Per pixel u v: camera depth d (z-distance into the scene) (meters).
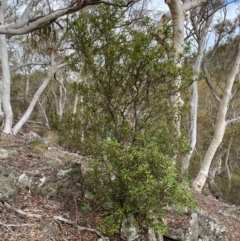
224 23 10.88
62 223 3.30
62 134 3.66
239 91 12.29
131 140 3.24
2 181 3.57
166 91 3.22
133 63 3.04
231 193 11.41
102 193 3.37
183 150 3.29
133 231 3.23
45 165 4.84
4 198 3.33
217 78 11.31
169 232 3.80
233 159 18.56
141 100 3.23
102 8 3.31
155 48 3.10
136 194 2.79
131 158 2.85
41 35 8.03
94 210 3.55
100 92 3.30
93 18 3.22
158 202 3.02
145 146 3.14
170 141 3.27
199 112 17.38
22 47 13.80
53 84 21.67
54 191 3.77
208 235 4.27
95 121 3.34
